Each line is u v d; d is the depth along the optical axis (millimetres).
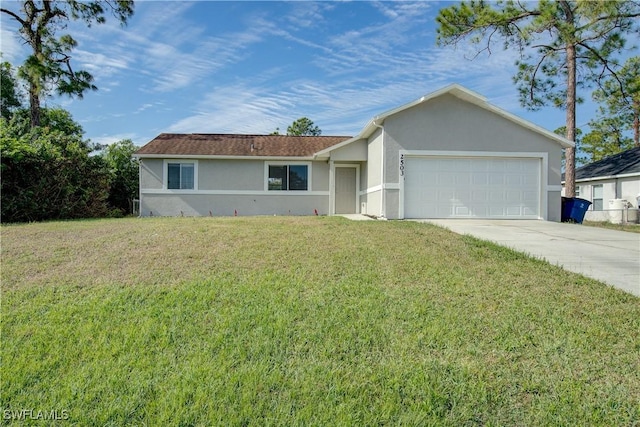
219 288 5059
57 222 11086
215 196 16453
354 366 3260
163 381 3016
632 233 9922
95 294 4887
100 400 2781
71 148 14672
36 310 4398
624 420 2594
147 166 16172
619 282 5477
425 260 6371
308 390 2906
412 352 3490
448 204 12789
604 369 3201
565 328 3939
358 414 2643
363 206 15945
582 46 15867
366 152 15258
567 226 11250
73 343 3637
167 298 4734
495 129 12867
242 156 16281
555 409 2695
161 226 9148
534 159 13047
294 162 16703
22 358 3346
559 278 5551
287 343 3646
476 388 2930
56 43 17469
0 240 7566
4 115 24812
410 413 2662
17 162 12938
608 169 20000
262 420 2578
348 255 6602
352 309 4410
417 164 12734
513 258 6617
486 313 4312
